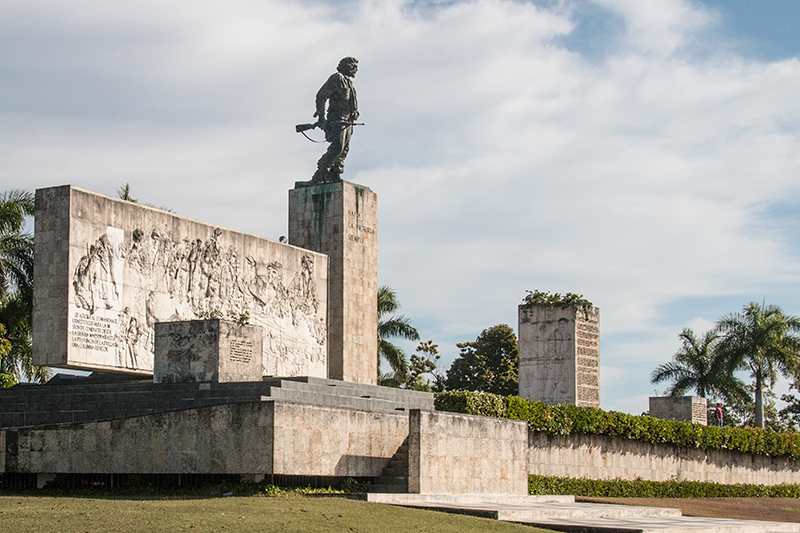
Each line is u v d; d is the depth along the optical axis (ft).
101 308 126.93
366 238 176.76
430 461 109.91
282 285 157.89
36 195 126.21
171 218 138.21
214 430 99.19
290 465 98.58
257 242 153.17
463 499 105.19
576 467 150.30
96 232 127.13
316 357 164.14
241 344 115.14
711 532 91.91
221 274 145.59
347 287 171.22
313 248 173.17
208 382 111.65
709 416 236.22
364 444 108.78
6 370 152.97
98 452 102.73
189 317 139.44
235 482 99.25
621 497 149.89
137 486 102.68
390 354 200.54
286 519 74.08
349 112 177.58
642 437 162.91
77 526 67.21
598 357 186.19
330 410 104.22
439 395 136.26
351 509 82.64
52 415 110.83
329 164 175.73
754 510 138.72
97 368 126.00
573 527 86.53
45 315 123.95
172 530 67.51
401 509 86.22
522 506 102.89
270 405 97.40
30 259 151.43
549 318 183.52
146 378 135.44
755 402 218.59
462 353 277.64
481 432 118.93
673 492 164.96
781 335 212.43
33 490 103.24
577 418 149.28
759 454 194.90
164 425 100.89
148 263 134.00
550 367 182.29
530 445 141.90
